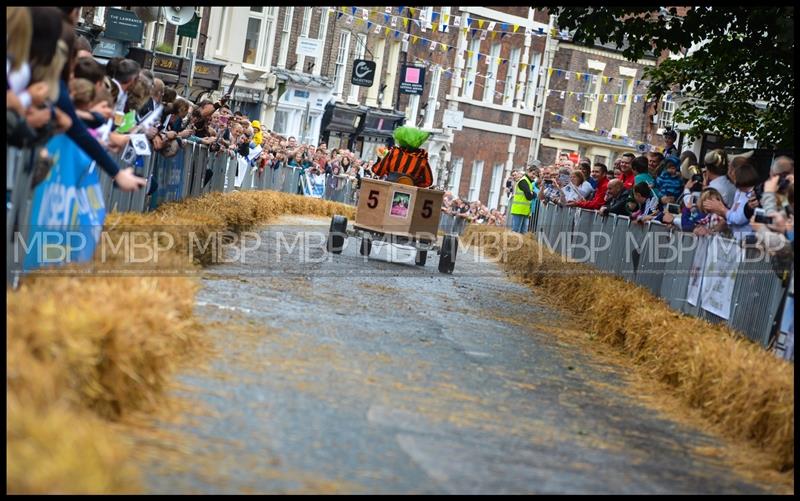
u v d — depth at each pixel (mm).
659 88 42719
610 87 125250
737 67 39938
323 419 15094
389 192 39969
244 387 16156
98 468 10641
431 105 112312
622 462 15469
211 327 20062
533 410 18062
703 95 41875
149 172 29375
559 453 15367
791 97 39469
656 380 22531
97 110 19859
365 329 23375
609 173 44938
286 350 19391
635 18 39500
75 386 12789
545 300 35438
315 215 56125
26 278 16500
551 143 124750
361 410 15961
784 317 21828
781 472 16609
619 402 20047
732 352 20141
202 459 12469
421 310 28188
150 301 16422
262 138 61375
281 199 51062
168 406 14367
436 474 13258
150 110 28391
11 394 11414
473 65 116688
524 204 61062
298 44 85500
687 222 30406
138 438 12828
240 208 37469
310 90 93625
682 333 23000
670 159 35844
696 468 15961
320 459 13203
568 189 47344
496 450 14914
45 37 15883
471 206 89812
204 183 41094
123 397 13586
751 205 25688
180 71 60375
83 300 14594
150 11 38969
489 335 25766
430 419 16125
